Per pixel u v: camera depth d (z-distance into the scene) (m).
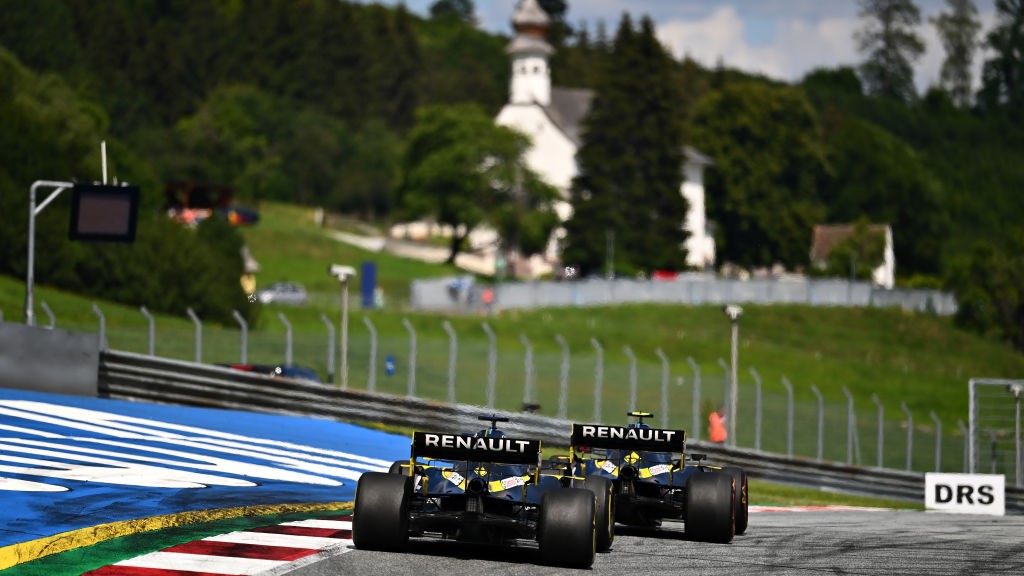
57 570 42.84
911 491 134.50
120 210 119.31
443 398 158.25
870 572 49.97
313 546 49.28
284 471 78.00
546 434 113.75
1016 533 73.75
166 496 61.84
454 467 50.78
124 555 45.84
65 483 63.00
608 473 60.84
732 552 55.22
